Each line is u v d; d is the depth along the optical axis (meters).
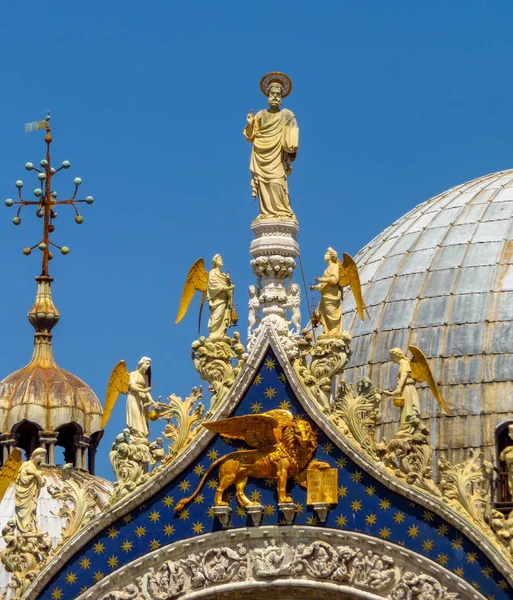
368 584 97.38
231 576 98.94
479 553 96.69
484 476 100.00
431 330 121.00
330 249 101.81
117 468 101.25
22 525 101.88
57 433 127.88
